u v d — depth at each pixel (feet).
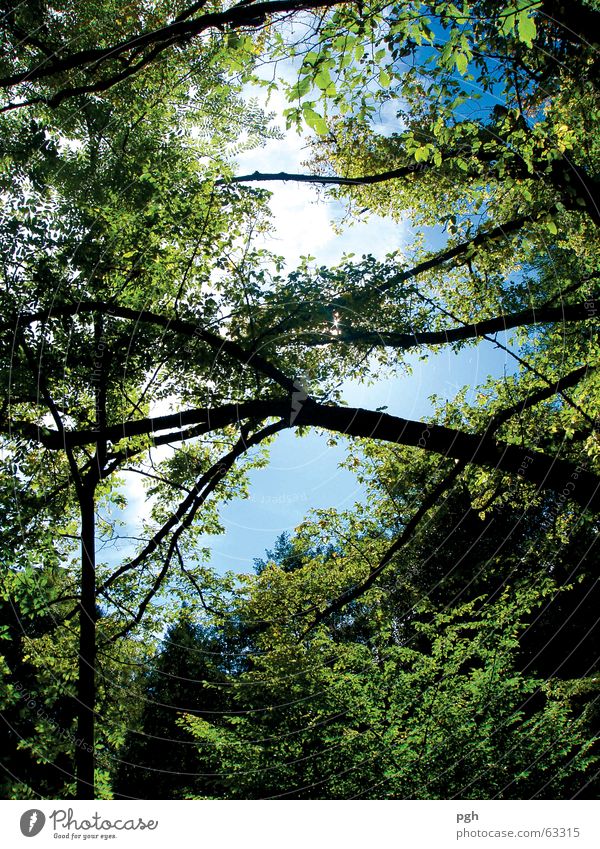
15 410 35.86
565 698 41.52
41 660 36.99
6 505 32.63
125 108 39.06
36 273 34.35
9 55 36.09
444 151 35.50
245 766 35.76
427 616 58.95
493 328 35.83
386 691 38.86
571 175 31.58
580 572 53.67
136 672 42.34
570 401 37.11
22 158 35.35
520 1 21.29
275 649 39.91
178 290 36.58
